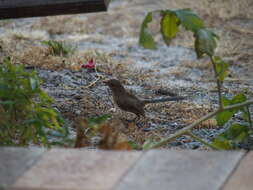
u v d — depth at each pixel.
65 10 8.73
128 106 11.71
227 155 5.95
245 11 22.81
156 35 20.88
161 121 12.05
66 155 6.03
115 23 21.92
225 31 20.81
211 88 15.08
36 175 5.57
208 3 23.62
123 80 15.05
